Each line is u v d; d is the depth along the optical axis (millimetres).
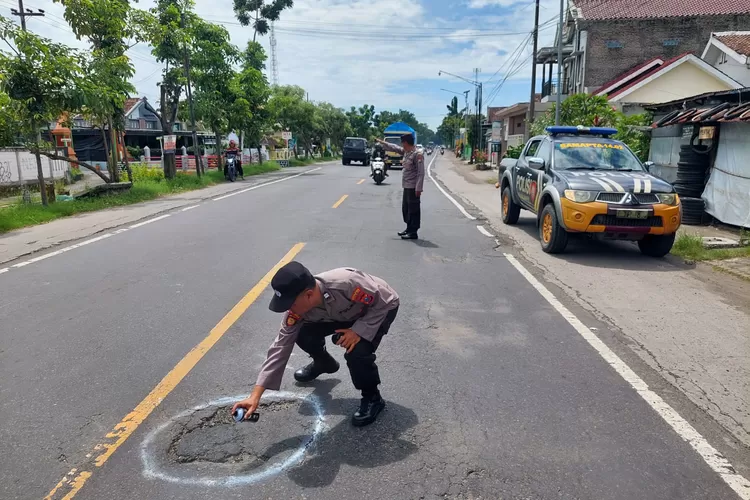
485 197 17031
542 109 33719
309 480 2875
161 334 4824
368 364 3326
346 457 3082
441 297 6020
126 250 8195
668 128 13523
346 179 23469
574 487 2828
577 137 9516
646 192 7738
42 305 5590
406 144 9141
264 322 5137
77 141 36844
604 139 9477
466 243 9078
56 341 4652
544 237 8555
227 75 22812
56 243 8695
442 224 11117
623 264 7719
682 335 4961
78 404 3619
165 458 3057
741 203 10156
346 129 72000
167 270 6996
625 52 26031
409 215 9281
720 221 10734
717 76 21906
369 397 3467
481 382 3994
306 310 3158
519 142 36125
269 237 9297
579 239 9609
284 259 7656
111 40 14953
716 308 5762
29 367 4156
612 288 6469
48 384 3889
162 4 20125
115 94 13500
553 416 3523
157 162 35000
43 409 3553
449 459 3062
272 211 12570
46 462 3004
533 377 4082
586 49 26203
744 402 3729
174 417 3479
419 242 9109
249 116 24078
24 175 19734
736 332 5055
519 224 11250
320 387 3945
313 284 3109
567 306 5762
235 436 3279
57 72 12086
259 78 27156
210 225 10516
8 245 8547
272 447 3172
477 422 3449
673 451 3148
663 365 4312
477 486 2834
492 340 4785
